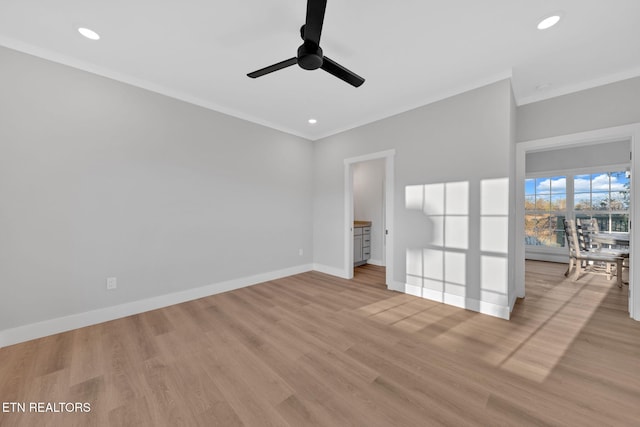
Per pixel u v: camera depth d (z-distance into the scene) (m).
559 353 1.94
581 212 5.00
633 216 2.47
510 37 2.02
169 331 2.32
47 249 2.22
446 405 1.45
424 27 1.92
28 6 1.70
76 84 2.34
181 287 3.02
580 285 3.61
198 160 3.15
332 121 3.85
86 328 2.36
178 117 2.97
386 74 2.56
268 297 3.21
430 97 3.04
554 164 5.24
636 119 2.41
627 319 2.51
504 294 2.56
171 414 1.40
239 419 1.36
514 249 2.98
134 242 2.68
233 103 3.25
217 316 2.65
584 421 1.33
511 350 1.99
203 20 1.85
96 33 1.98
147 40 2.07
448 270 2.95
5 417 1.36
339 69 1.94
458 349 2.02
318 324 2.47
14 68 2.07
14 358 1.88
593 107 2.62
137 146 2.69
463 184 2.81
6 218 2.05
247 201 3.66
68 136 2.30
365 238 5.12
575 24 1.87
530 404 1.45
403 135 3.35
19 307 2.10
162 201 2.87
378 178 5.10
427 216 3.11
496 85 2.58
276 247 4.05
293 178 4.29
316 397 1.52
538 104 2.95
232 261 3.51
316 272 4.48
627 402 1.45
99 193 2.47
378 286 3.67
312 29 1.52
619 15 1.77
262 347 2.06
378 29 1.93
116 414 1.39
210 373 1.74
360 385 1.62
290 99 3.12
